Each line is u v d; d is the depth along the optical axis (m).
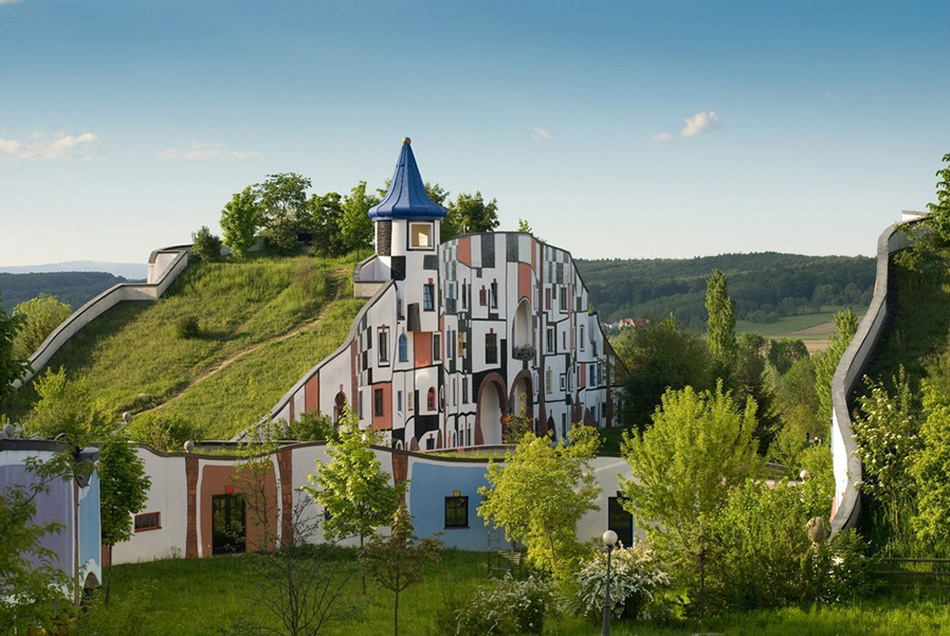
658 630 31.83
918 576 32.91
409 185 85.06
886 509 36.53
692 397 44.94
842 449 40.28
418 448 83.25
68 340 80.50
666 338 109.06
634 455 45.62
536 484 45.91
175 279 90.44
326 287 88.62
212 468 51.44
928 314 48.91
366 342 77.12
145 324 83.50
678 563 35.69
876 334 47.81
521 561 50.53
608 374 116.81
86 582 32.44
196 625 37.00
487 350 93.38
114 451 40.81
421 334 84.12
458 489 56.66
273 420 66.75
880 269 50.97
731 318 130.00
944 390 43.09
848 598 32.59
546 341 103.06
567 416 107.25
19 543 21.05
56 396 57.97
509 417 89.12
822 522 35.75
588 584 35.16
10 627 21.05
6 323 40.66
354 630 37.22
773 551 33.56
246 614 37.84
